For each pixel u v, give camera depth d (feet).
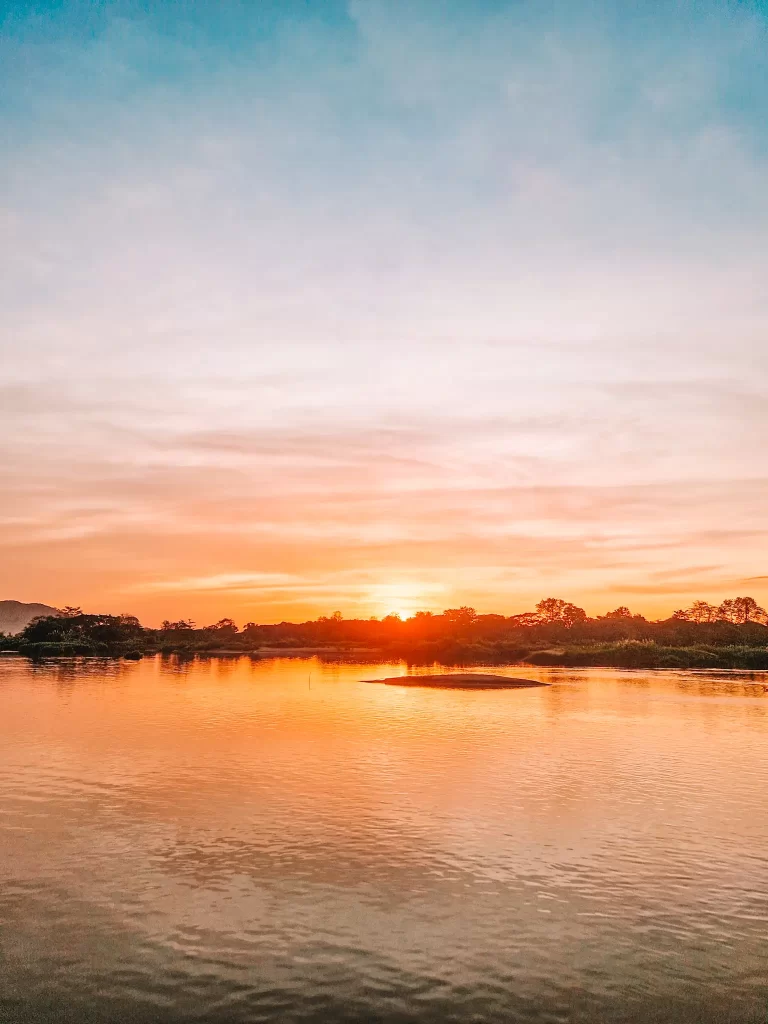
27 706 182.29
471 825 78.48
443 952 49.98
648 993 45.11
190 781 97.30
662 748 128.06
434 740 134.51
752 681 305.12
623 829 77.82
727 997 44.78
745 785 98.78
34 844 70.69
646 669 411.95
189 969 47.24
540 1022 41.96
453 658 546.26
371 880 62.39
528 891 60.59
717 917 56.03
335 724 154.30
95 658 481.05
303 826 77.30
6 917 54.44
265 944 50.75
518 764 111.86
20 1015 41.83
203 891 59.57
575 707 195.11
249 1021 41.55
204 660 478.59
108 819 79.10
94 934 51.85
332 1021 41.70
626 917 55.83
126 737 133.08
